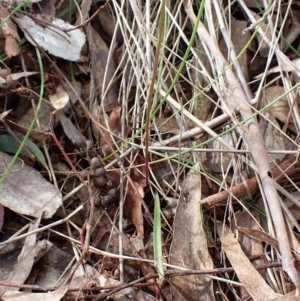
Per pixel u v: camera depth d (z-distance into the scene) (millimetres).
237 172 435
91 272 389
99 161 408
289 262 346
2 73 446
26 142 436
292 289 377
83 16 509
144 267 391
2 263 390
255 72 511
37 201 411
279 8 474
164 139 473
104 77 485
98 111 480
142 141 446
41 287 364
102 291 377
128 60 491
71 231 419
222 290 390
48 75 479
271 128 464
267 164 393
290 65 465
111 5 527
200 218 400
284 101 481
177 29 516
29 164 439
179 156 424
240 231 406
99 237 412
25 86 476
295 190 434
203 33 476
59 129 465
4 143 438
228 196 416
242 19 536
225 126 459
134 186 412
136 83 497
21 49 477
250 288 365
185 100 492
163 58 468
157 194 418
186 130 467
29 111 463
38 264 395
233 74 449
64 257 400
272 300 352
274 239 381
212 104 486
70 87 469
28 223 411
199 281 378
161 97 478
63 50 481
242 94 437
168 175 447
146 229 422
